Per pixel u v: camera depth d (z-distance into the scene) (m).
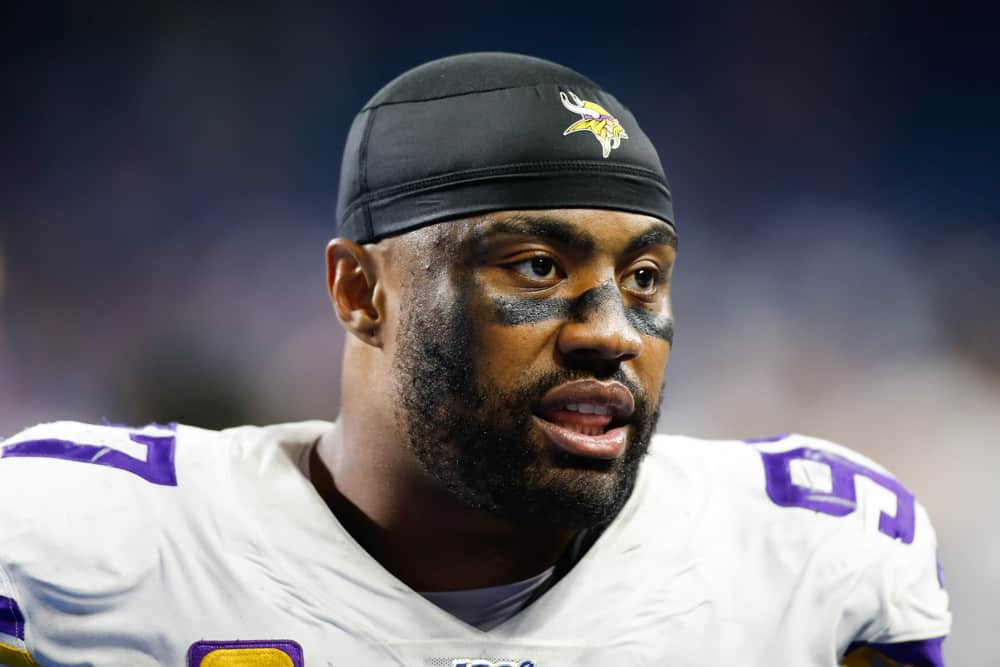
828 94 16.91
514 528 3.96
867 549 4.28
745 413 15.30
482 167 3.66
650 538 4.17
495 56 3.99
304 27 16.48
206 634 3.92
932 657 4.28
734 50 16.98
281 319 15.82
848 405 15.26
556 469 3.68
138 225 16.16
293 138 16.55
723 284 16.53
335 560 3.96
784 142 17.05
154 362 15.46
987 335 15.67
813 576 4.20
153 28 16.14
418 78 4.00
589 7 17.05
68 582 3.91
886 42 16.78
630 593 4.08
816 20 16.77
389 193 3.86
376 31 16.70
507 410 3.65
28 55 15.98
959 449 14.70
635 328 3.77
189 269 16.05
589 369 3.66
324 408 15.15
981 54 16.59
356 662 3.89
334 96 16.64
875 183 16.94
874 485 4.48
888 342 15.66
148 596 3.96
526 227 3.62
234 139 16.47
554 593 4.02
